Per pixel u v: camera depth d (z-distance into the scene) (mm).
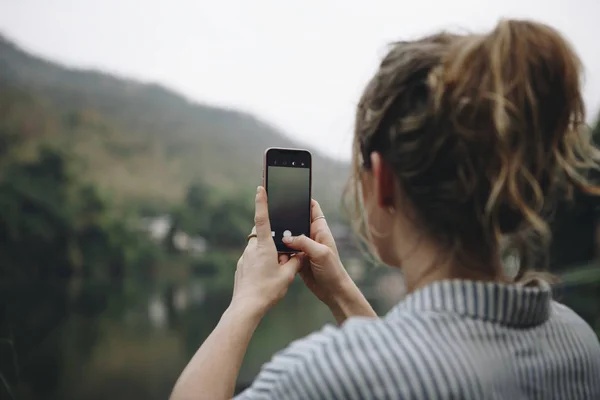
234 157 114188
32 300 39719
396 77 650
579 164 646
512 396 592
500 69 603
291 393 583
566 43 629
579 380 674
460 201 613
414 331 577
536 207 612
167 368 19547
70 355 21688
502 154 598
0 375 1838
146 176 97375
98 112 112562
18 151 60156
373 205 706
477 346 582
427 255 660
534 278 669
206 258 72875
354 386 549
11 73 111375
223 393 752
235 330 800
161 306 39156
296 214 1036
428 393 542
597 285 14000
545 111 617
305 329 25516
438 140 612
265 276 863
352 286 935
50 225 53938
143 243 70000
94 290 48812
